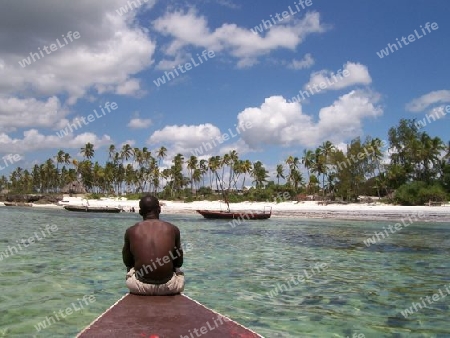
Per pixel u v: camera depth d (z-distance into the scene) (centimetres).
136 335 379
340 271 1173
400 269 1218
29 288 882
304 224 3691
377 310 745
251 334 392
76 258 1330
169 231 553
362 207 5456
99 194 10994
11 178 13838
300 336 598
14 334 587
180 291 557
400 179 7138
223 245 1889
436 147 6825
